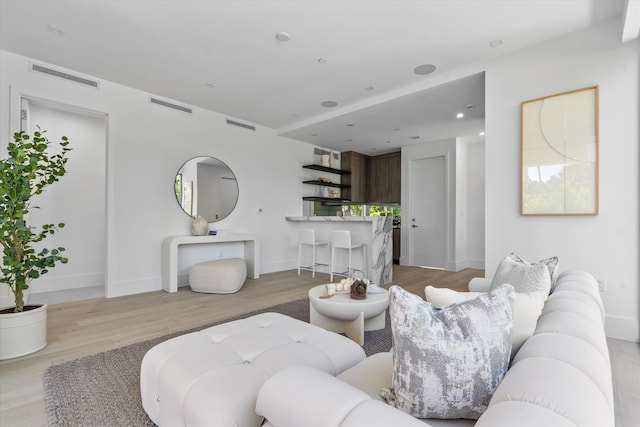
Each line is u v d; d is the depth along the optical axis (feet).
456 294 3.81
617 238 8.30
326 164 21.22
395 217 23.66
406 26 8.78
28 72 10.55
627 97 8.21
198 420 3.47
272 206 18.54
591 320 3.29
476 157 20.57
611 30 8.43
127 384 5.95
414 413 2.85
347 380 3.84
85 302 11.68
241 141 16.94
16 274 7.32
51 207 13.66
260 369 4.10
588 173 8.68
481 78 11.13
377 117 15.55
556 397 1.86
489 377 2.72
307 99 14.16
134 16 8.39
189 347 4.80
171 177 14.17
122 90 12.69
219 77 11.96
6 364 6.77
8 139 10.14
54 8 8.06
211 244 15.76
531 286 5.10
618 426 4.97
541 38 9.29
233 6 7.98
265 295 12.87
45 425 4.86
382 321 9.05
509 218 10.00
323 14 8.29
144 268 13.33
